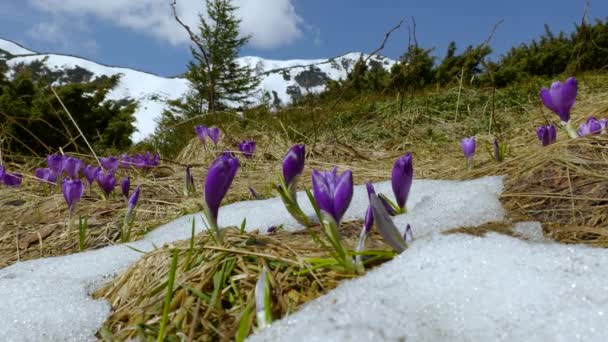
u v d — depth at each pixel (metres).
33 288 0.32
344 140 1.30
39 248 0.55
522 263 0.25
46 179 0.82
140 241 0.46
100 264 0.38
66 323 0.28
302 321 0.21
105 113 2.81
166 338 0.25
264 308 0.23
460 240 0.27
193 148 1.37
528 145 0.88
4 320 0.29
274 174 0.87
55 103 2.35
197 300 0.27
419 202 0.46
